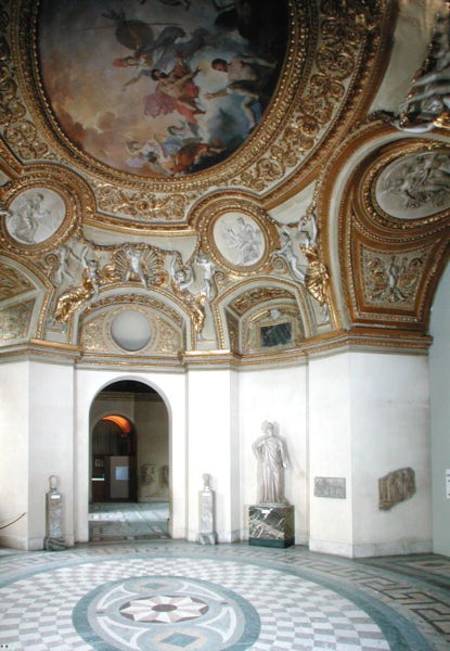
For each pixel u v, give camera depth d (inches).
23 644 356.8
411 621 394.3
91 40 470.0
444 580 500.4
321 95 486.6
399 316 642.2
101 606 431.2
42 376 685.3
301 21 437.4
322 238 611.5
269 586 484.1
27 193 592.4
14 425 678.5
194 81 509.7
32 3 427.5
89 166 580.7
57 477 679.7
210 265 694.5
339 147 521.7
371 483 609.9
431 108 429.1
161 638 366.6
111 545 679.7
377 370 628.7
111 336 745.6
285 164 567.5
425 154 503.8
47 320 689.6
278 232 641.0
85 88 507.8
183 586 485.1
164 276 709.9
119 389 1155.9
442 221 592.1
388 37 418.0
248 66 487.2
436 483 619.5
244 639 363.6
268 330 740.7
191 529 713.0
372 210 574.2
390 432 621.9
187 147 571.2
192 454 725.9
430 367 643.5
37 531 656.4
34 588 481.1
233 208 637.3
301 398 697.6
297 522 683.4
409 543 610.9
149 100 528.1
